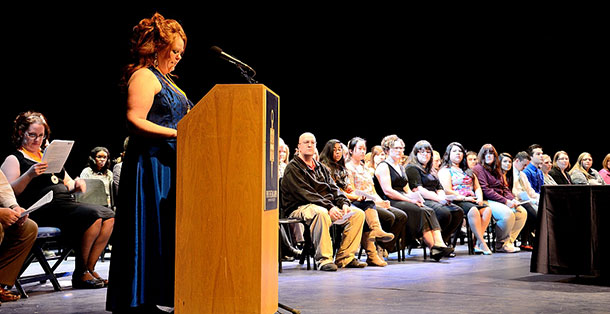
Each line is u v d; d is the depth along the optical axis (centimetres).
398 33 949
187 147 184
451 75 976
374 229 463
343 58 934
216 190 180
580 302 274
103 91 743
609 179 798
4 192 293
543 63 973
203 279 179
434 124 995
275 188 197
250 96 180
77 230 335
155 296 200
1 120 683
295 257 493
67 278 399
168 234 205
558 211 356
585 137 984
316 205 435
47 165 316
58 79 720
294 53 893
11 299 289
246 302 176
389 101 974
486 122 995
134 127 201
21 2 679
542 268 357
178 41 224
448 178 583
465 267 441
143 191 206
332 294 299
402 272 410
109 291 205
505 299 282
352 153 519
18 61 688
